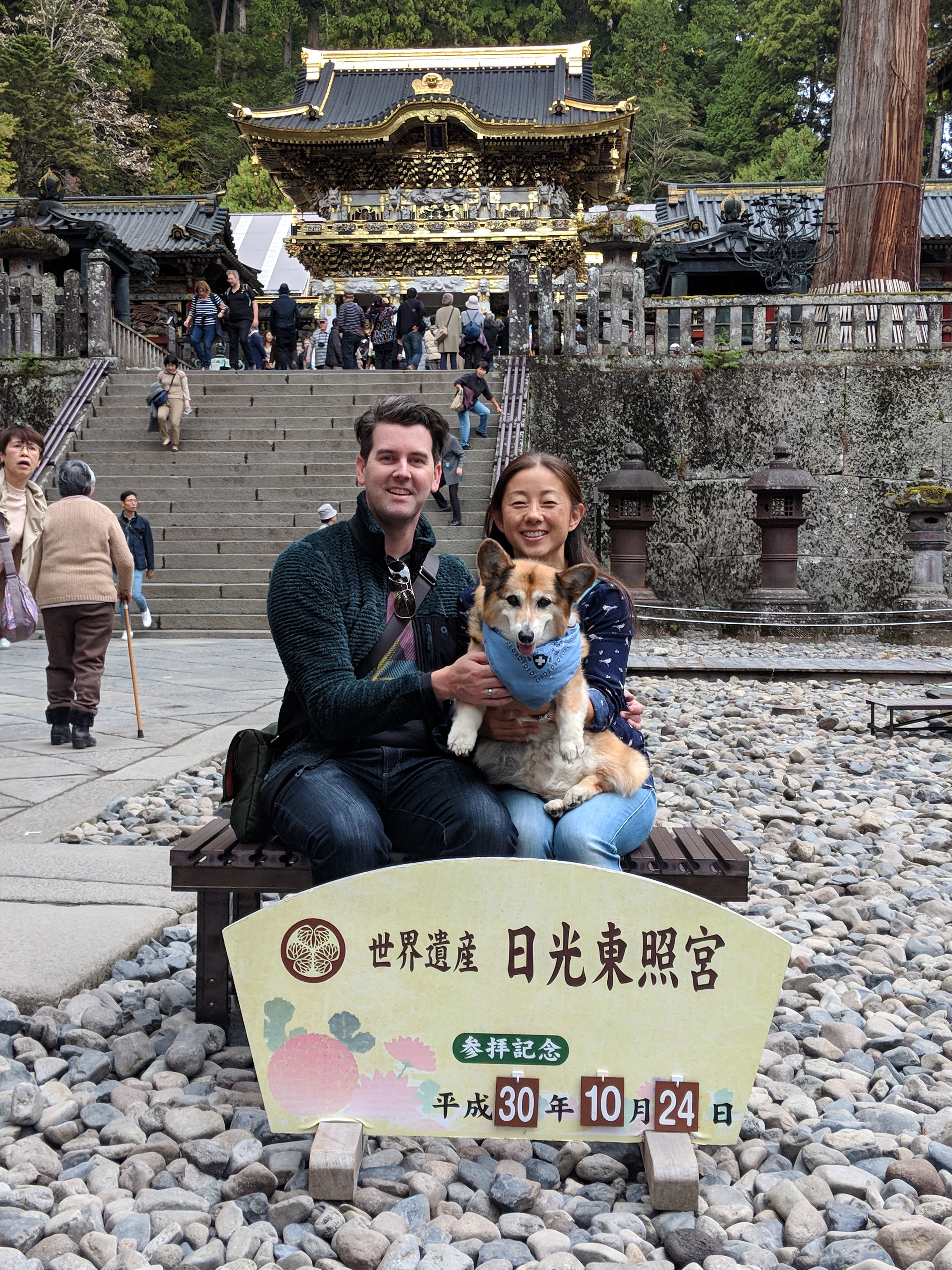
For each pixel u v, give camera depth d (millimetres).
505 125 33500
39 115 49969
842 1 18844
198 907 3107
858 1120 2750
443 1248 2133
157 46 69938
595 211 38625
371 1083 2496
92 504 7133
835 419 17672
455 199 35375
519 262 18109
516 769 2928
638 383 17766
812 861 5211
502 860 2482
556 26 72688
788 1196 2359
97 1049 3021
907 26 18172
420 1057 2490
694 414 17750
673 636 15680
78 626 7137
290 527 15812
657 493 15805
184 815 5703
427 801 2830
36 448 6887
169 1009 3289
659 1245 2283
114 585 7258
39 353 18828
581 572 2713
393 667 3000
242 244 45469
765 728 8672
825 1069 3035
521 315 18188
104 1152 2484
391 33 65875
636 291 17984
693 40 74875
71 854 4820
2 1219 2199
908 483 17625
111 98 58531
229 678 10492
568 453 17812
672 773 6895
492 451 17062
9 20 56469
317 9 74000
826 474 17719
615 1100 2473
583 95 37469
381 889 2488
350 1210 2303
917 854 5273
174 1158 2482
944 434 17547
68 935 3730
